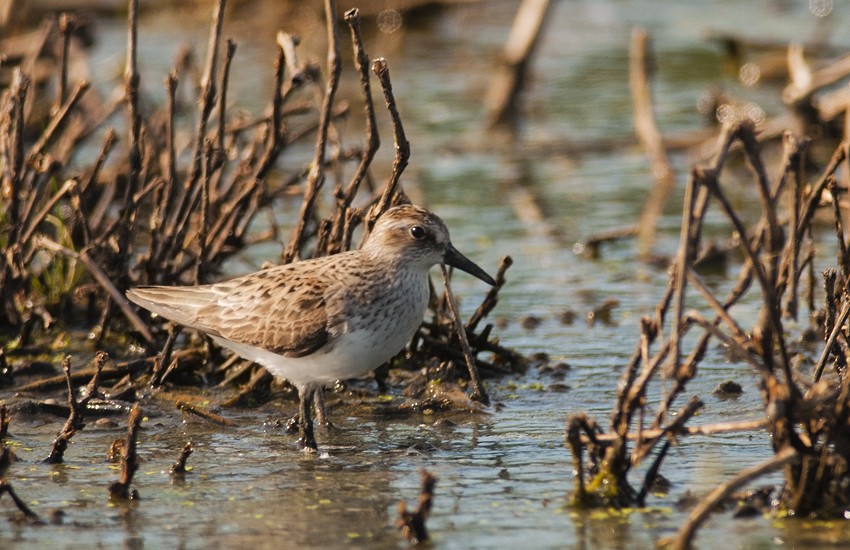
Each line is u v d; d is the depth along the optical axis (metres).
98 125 19.36
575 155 23.91
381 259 11.58
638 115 23.55
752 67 27.84
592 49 31.77
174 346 14.02
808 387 9.48
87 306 15.12
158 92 25.41
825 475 9.19
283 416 12.27
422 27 33.31
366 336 11.39
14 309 14.66
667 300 9.35
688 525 8.41
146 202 17.97
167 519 9.46
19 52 22.62
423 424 11.96
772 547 8.70
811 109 22.03
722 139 8.88
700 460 10.58
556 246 18.58
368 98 12.54
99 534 9.16
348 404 12.59
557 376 13.41
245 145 18.12
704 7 35.53
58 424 11.91
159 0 34.03
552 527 9.18
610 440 9.56
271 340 11.39
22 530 9.23
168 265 14.04
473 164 23.34
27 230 14.72
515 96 25.62
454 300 12.66
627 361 13.84
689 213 8.73
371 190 15.05
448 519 9.38
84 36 24.20
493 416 12.15
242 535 9.14
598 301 16.16
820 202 13.09
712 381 12.96
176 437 11.55
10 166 14.52
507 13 34.78
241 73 27.97
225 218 14.27
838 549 8.62
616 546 8.80
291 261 13.11
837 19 32.22
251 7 33.12
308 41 31.34
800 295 15.52
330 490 10.09
